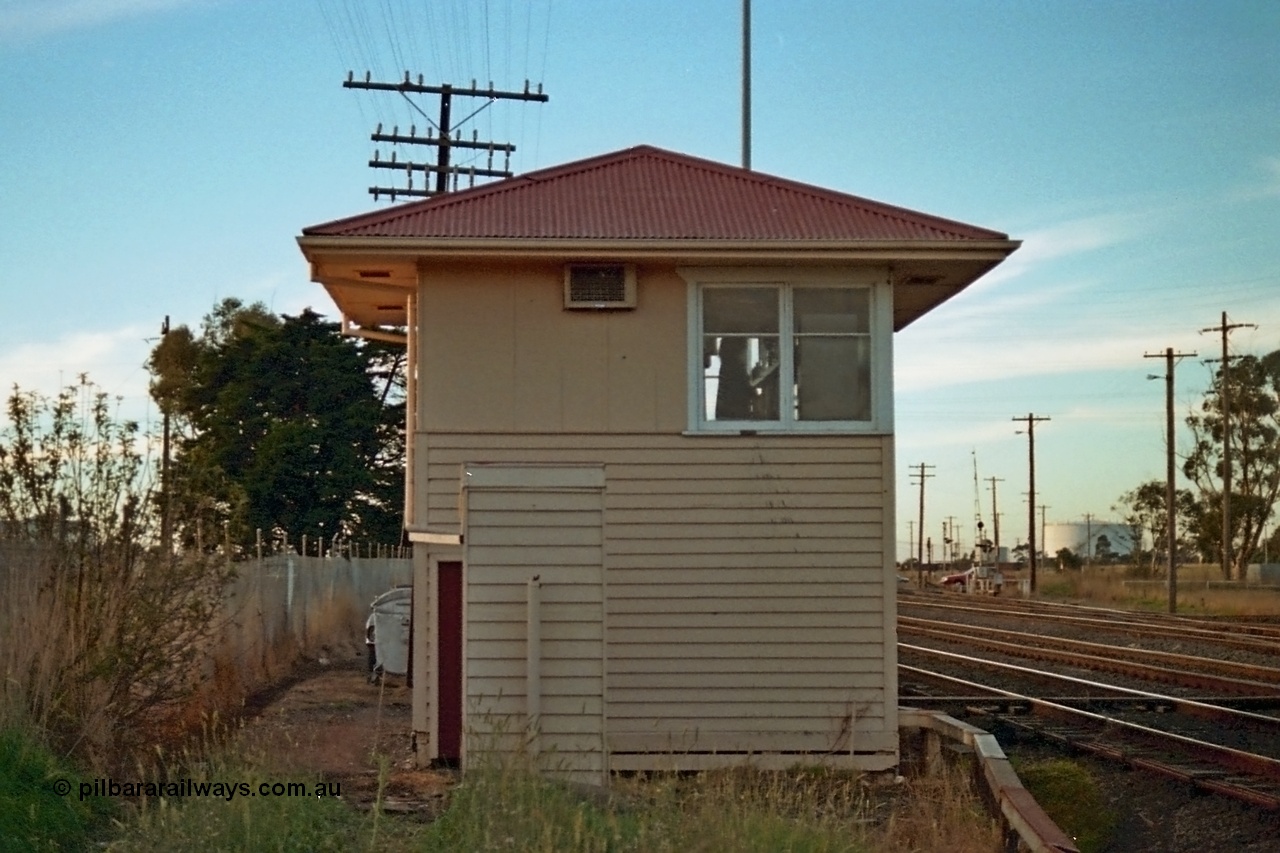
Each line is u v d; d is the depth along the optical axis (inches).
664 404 459.2
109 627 384.2
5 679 353.1
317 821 304.5
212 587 431.5
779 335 462.9
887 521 458.0
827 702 452.4
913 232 462.0
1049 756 499.2
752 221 471.5
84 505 402.0
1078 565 3747.5
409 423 506.9
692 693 451.8
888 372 462.3
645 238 449.4
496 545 385.7
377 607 671.1
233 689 569.9
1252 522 2689.5
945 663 918.4
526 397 457.4
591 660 382.6
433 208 477.1
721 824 304.2
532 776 324.2
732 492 457.4
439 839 292.7
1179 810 405.4
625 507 455.8
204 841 286.0
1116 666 847.7
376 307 557.0
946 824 342.6
